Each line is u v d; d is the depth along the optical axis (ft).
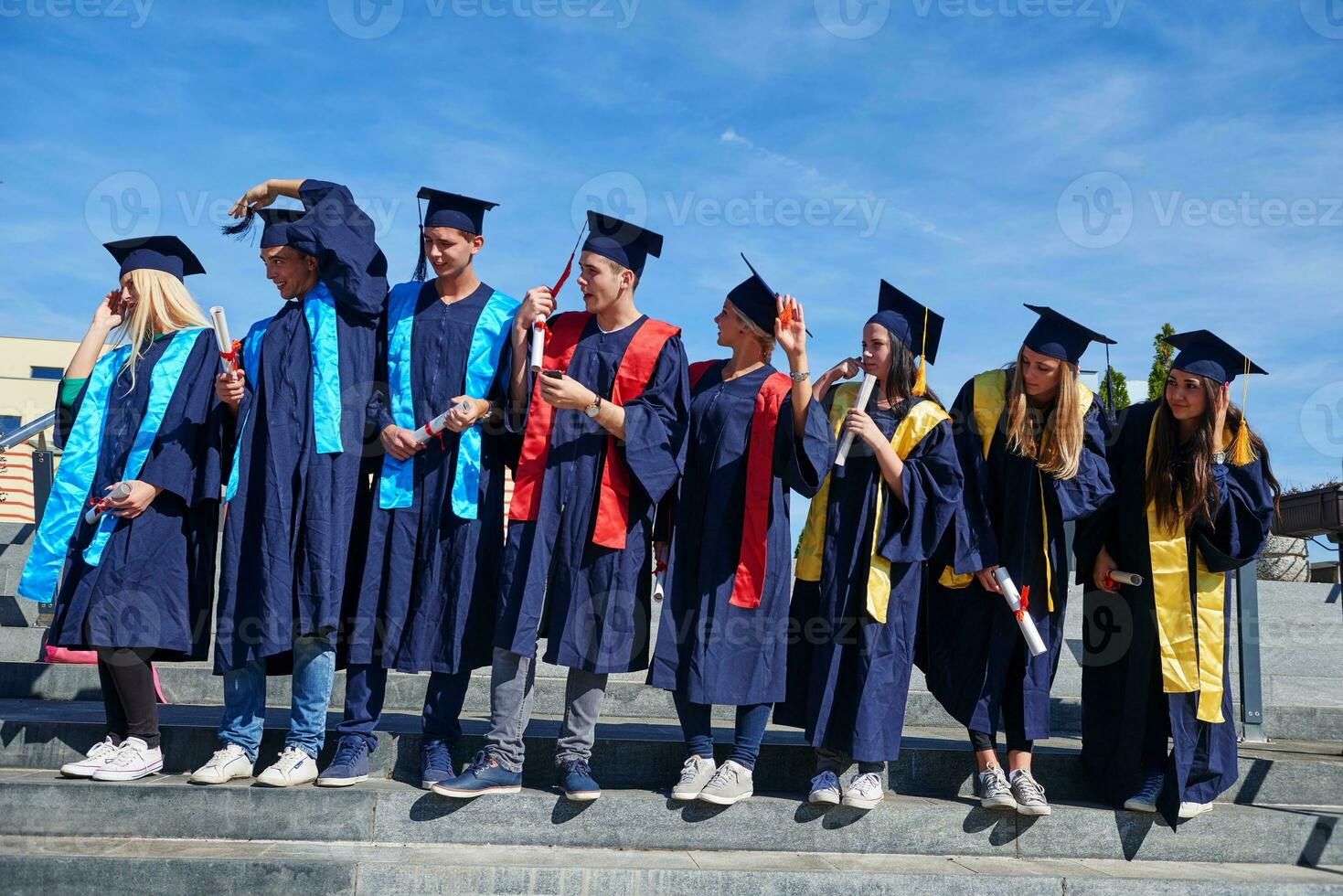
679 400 12.53
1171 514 13.16
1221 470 13.05
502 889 10.64
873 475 12.81
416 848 11.32
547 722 14.85
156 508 12.28
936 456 12.73
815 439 11.85
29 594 12.36
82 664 16.14
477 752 12.66
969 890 11.21
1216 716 12.74
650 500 12.21
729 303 12.94
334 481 12.15
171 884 10.41
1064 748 14.67
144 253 13.25
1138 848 12.48
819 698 12.35
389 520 12.34
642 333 12.67
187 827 11.34
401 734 12.61
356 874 10.49
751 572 12.25
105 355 13.25
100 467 12.71
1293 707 17.31
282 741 12.72
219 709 15.38
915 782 13.35
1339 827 12.52
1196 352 13.05
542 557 11.88
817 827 12.08
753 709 12.23
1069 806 12.83
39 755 12.65
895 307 13.25
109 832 11.30
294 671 12.06
